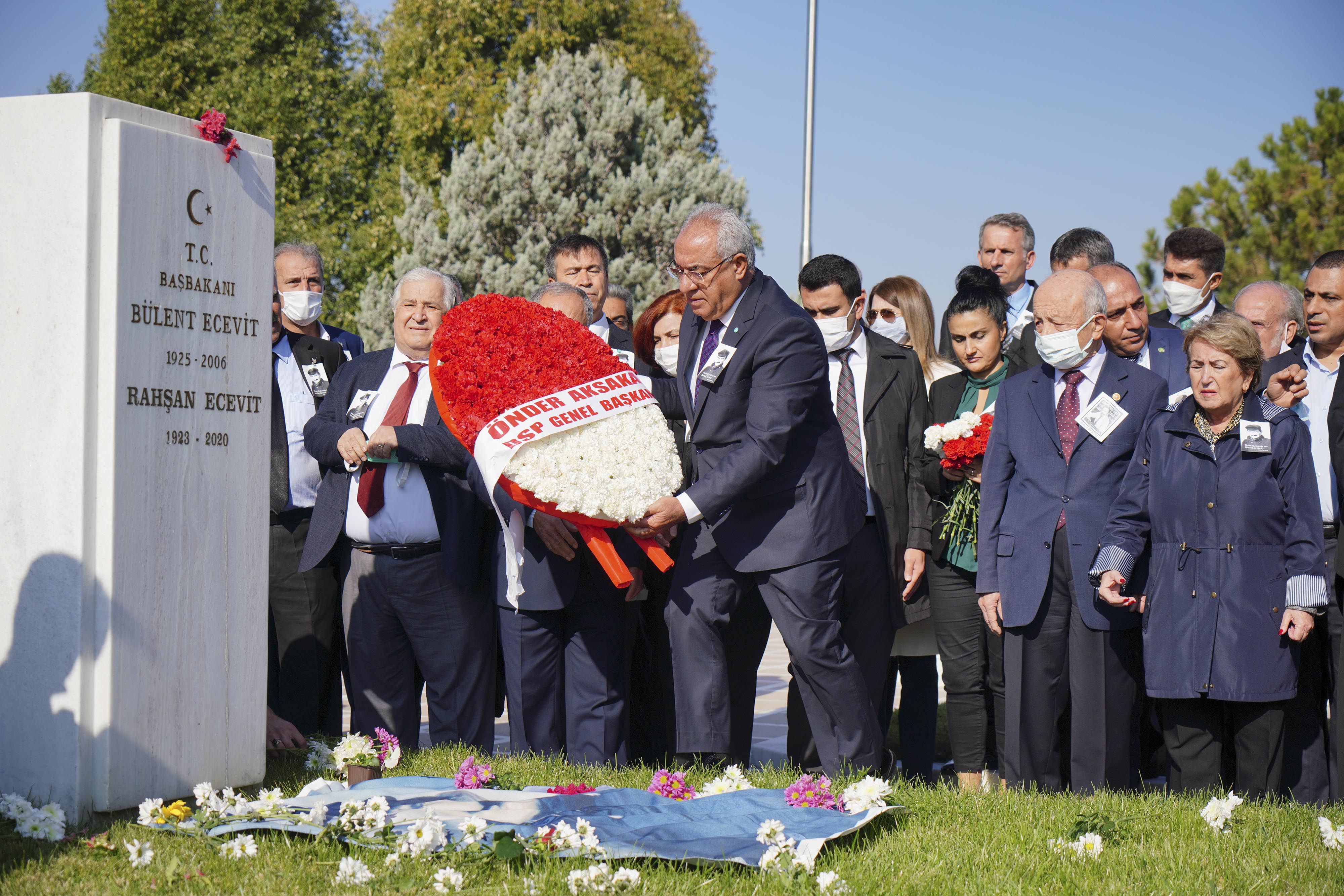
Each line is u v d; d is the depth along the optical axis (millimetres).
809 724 5422
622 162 30453
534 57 36750
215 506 4461
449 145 36406
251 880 3400
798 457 4879
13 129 4094
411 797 4305
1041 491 5199
